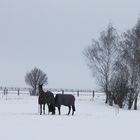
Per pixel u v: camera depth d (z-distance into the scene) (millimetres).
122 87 58094
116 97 58188
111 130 21812
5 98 67938
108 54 62719
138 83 58375
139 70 58812
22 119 28688
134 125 25078
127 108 59719
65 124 25203
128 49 61250
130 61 59906
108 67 62406
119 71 60969
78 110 44844
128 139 18094
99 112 41875
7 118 29406
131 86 58469
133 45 61031
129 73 59312
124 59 60750
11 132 20141
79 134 19781
